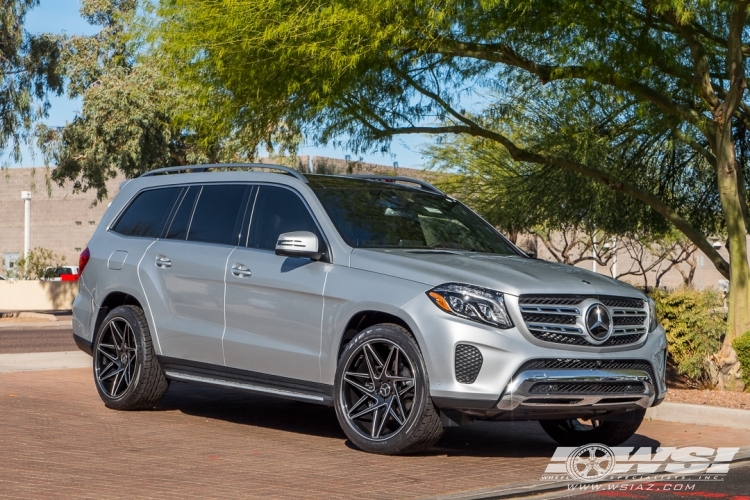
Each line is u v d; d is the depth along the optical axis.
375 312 7.58
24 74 32.12
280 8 11.23
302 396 8.06
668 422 9.95
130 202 10.08
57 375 12.66
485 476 6.84
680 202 18.30
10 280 41.12
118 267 9.65
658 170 17.67
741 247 11.72
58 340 23.09
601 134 17.02
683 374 13.95
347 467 6.97
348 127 13.45
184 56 12.34
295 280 8.05
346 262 7.84
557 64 12.80
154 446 7.68
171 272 9.12
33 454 7.21
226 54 11.95
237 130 13.77
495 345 7.01
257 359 8.30
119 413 9.44
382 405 7.43
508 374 6.98
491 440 8.68
